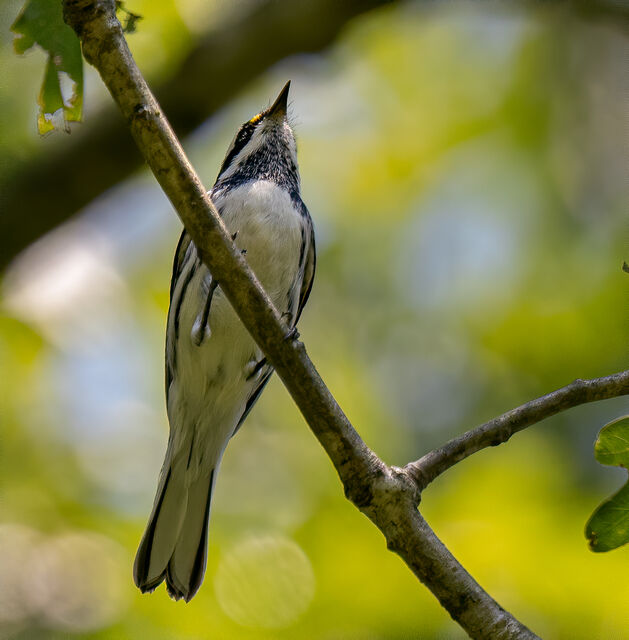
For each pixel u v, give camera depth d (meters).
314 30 10.46
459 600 5.36
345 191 12.50
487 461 11.03
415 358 12.16
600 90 12.55
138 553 7.97
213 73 10.48
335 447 5.53
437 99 12.58
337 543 10.30
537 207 12.33
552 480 10.87
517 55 12.62
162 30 11.06
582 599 9.66
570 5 11.80
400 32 12.58
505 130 12.48
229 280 5.47
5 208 10.01
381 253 12.51
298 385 5.53
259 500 11.03
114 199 12.18
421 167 12.45
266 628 9.66
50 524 10.66
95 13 5.29
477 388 11.93
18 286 11.20
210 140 12.42
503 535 10.21
